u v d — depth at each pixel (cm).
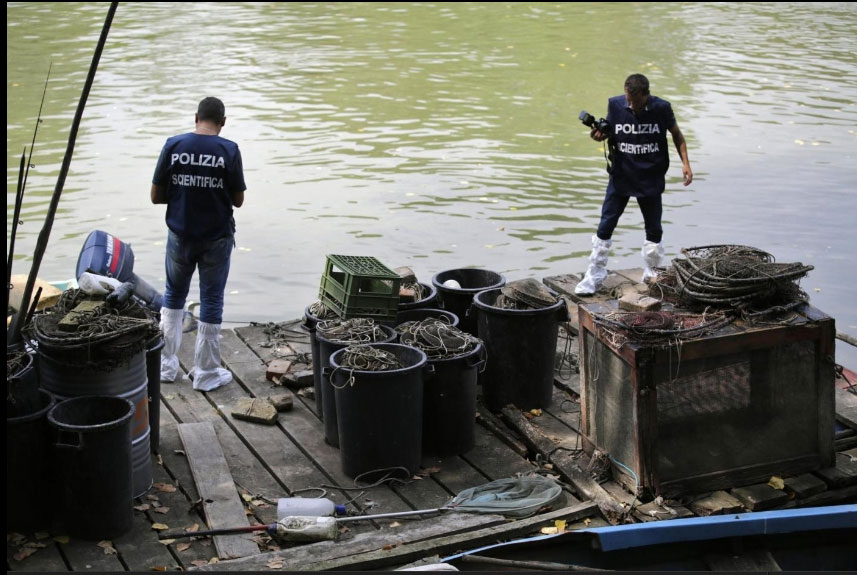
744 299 637
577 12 3228
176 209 759
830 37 2703
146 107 1962
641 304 647
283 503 607
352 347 655
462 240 1278
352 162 1622
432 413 685
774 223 1320
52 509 585
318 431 729
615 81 2191
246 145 1719
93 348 593
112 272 842
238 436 724
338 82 2203
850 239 1258
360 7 3319
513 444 706
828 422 650
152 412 679
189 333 914
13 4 3303
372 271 742
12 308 777
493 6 3362
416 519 609
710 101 1992
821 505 637
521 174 1556
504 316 730
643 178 915
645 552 555
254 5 3369
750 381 631
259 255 1232
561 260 1212
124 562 563
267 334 909
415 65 2384
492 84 2180
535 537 550
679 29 2872
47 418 567
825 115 1875
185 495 639
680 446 626
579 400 772
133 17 3078
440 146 1712
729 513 613
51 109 1945
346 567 549
